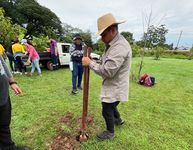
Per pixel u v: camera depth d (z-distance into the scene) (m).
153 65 14.63
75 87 5.39
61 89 5.93
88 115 3.84
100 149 2.74
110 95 2.57
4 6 43.84
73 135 3.05
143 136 3.13
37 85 6.43
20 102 4.60
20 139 2.92
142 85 6.88
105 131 2.99
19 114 3.84
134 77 7.52
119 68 2.46
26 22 45.59
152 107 4.53
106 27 2.26
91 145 2.81
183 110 4.43
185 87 6.82
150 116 3.97
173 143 2.98
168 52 33.69
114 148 2.77
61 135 3.04
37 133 3.10
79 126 3.35
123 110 4.26
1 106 2.00
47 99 4.89
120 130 3.29
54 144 2.82
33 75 8.37
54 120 3.59
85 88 2.62
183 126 3.57
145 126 3.50
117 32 2.39
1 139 2.21
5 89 2.04
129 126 3.46
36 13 45.31
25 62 8.43
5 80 2.05
